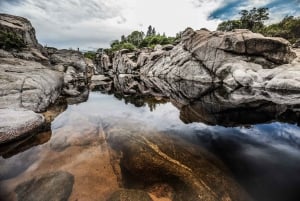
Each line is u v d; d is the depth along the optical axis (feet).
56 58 97.40
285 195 10.41
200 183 10.84
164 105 34.17
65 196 9.59
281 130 20.52
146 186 10.60
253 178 11.85
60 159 13.61
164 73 108.47
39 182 10.68
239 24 197.88
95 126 21.18
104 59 239.71
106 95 46.47
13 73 30.68
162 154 14.21
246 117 25.62
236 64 67.41
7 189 10.21
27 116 18.62
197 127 21.57
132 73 159.22
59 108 30.09
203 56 81.97
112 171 12.05
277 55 65.41
